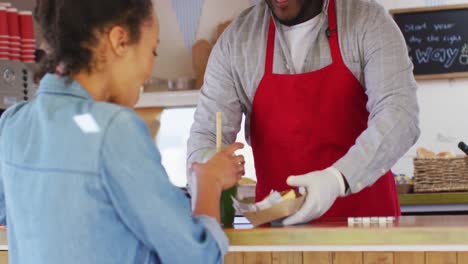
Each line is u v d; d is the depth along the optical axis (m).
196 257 1.11
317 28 1.96
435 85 4.03
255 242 1.37
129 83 1.18
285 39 2.00
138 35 1.16
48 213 1.09
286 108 1.98
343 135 1.97
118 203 1.08
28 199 1.12
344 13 1.95
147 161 1.08
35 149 1.13
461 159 3.18
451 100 4.02
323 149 1.98
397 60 1.85
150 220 1.08
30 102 1.22
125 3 1.14
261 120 2.03
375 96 1.84
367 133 1.75
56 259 1.08
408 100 1.81
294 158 1.99
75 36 1.13
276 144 2.01
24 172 1.13
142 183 1.07
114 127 1.08
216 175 1.26
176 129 4.11
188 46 4.16
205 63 3.95
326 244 1.34
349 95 1.96
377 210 2.01
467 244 1.31
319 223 1.57
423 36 4.01
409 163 3.98
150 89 4.03
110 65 1.16
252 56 2.01
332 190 1.57
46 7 1.16
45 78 1.18
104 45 1.14
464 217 1.69
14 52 2.86
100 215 1.08
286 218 1.51
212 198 1.23
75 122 1.10
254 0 4.11
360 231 1.33
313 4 1.96
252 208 1.50
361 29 1.91
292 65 1.99
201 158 1.75
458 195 3.16
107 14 1.12
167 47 4.18
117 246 1.10
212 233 1.15
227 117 2.03
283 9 1.91
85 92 1.14
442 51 4.00
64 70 1.14
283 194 1.52
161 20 4.18
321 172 1.61
